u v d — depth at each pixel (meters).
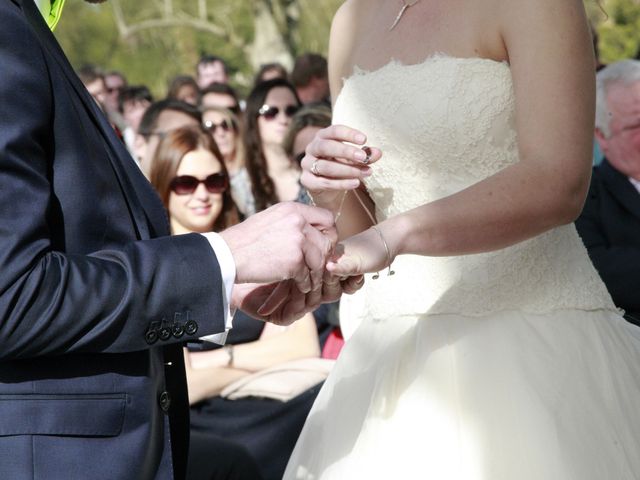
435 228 2.25
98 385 2.00
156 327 1.96
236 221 4.42
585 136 2.31
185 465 2.26
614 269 3.70
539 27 2.32
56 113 2.00
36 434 1.93
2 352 1.87
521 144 2.33
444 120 2.44
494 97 2.42
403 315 2.60
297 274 2.10
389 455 2.45
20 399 1.93
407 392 2.49
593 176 3.94
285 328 4.11
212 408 3.95
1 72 1.89
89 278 1.90
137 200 2.14
